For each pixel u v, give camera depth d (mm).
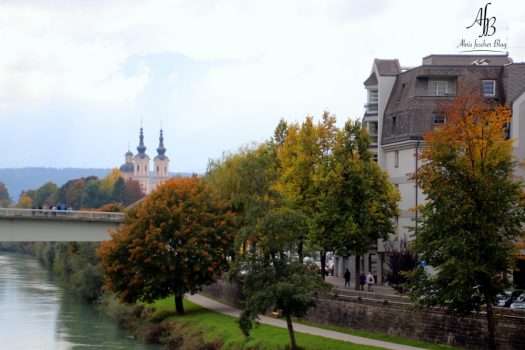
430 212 54812
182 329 82688
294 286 60219
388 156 97875
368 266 101938
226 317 83875
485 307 57344
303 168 91125
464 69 93312
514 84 90188
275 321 77188
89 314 105438
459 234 52875
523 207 53906
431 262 54938
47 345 81125
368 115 102750
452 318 59250
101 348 79500
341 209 86062
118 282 90562
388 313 66062
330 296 73750
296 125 97688
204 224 90375
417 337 62531
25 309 109438
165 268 88250
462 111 56500
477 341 56906
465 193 54000
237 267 62781
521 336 53594
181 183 94188
